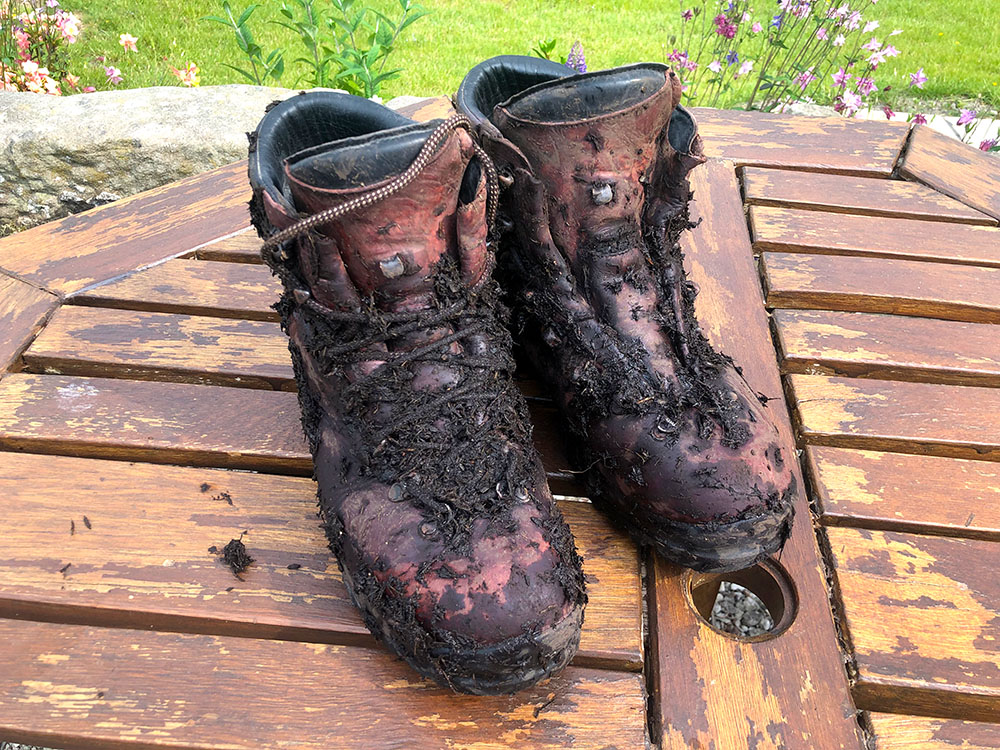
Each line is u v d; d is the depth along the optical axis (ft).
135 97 5.91
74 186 5.74
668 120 2.94
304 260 2.53
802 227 4.76
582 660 2.70
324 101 3.04
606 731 2.51
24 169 5.61
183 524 3.02
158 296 4.10
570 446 3.20
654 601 2.87
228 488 3.16
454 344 2.69
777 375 3.81
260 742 2.43
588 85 2.77
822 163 5.38
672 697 2.61
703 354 2.98
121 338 3.84
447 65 12.26
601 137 2.80
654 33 14.15
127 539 2.95
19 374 3.65
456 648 2.29
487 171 2.62
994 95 12.38
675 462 2.66
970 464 3.44
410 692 2.56
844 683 2.67
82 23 12.19
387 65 11.95
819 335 4.05
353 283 2.58
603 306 2.98
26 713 2.49
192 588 2.80
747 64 7.80
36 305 4.01
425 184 2.42
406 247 2.51
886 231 4.77
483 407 2.64
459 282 2.66
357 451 2.67
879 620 2.84
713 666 2.69
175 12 12.92
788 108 8.07
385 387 2.60
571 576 2.42
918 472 3.39
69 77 8.59
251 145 2.82
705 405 2.77
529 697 2.58
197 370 3.69
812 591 2.93
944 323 4.17
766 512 2.60
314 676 2.60
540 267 3.06
